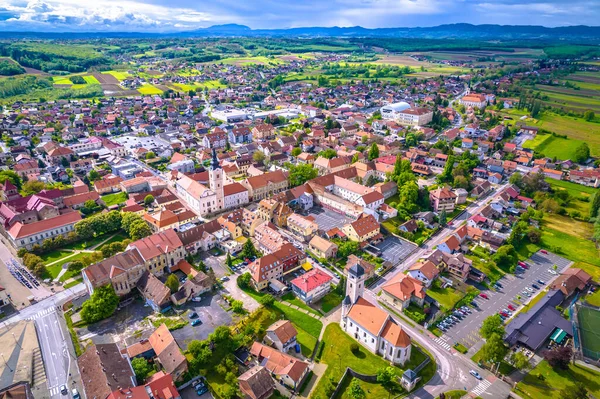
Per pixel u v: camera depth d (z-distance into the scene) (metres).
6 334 128.62
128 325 134.38
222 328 123.44
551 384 116.69
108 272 143.88
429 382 115.56
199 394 109.38
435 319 139.62
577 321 139.75
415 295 147.25
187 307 143.25
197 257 174.25
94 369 105.62
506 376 118.88
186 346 124.56
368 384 114.06
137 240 160.12
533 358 126.19
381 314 124.88
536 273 171.75
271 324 133.62
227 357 118.19
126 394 96.69
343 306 134.00
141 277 151.50
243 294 151.00
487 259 178.38
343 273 165.50
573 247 192.75
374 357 123.12
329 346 127.06
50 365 117.31
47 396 107.50
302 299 148.62
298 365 113.00
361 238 185.75
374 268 167.25
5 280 156.00
